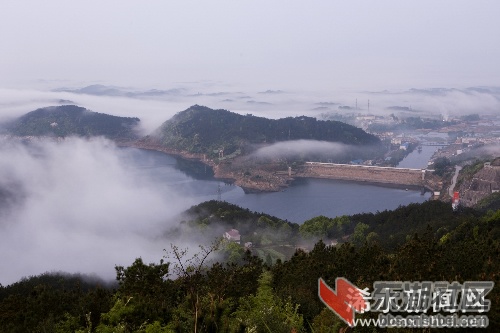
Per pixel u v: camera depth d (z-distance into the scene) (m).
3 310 23.03
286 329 13.86
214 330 13.95
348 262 25.61
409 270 20.52
